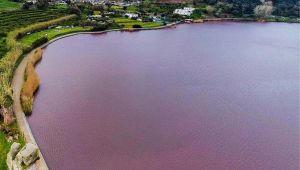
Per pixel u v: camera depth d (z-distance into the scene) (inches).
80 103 5044.3
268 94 5816.9
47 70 6254.9
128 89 5659.5
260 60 7839.6
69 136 4156.0
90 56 7249.0
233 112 5049.2
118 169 3607.3
